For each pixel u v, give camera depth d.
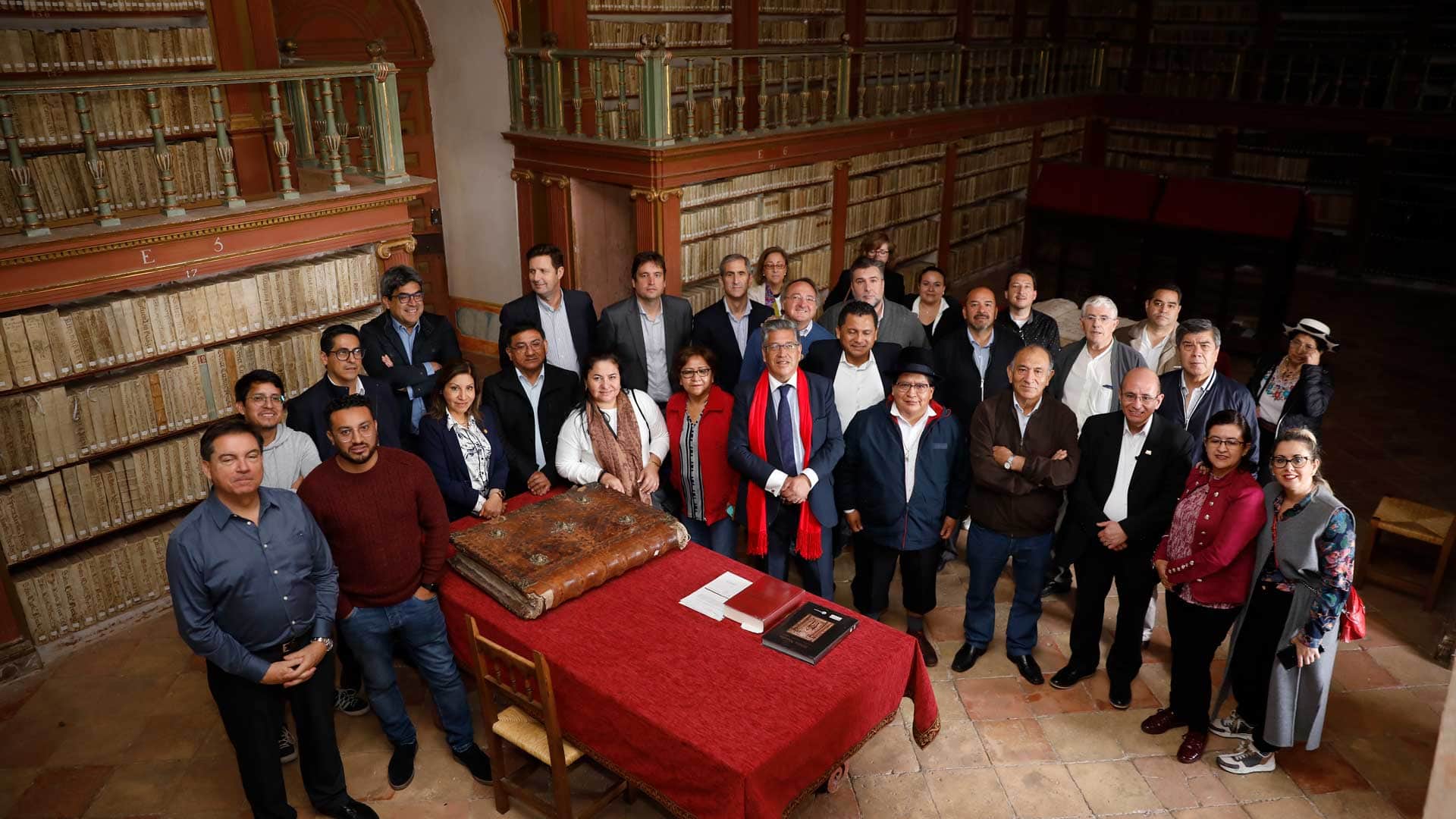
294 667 3.53
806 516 4.84
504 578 3.88
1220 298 10.43
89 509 5.20
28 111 5.12
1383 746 4.46
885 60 11.97
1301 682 4.02
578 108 8.33
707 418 4.93
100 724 4.67
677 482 5.11
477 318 9.81
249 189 6.27
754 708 3.30
